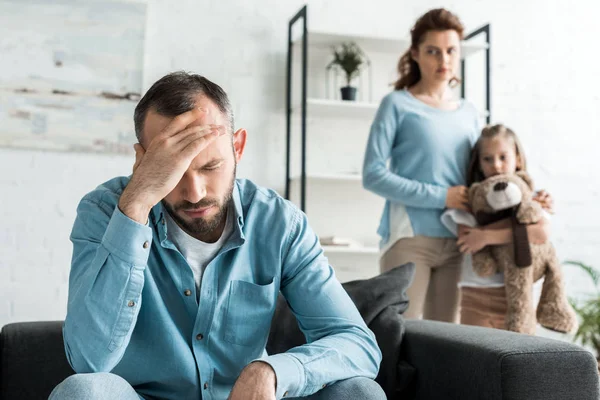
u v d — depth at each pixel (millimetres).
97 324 1142
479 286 2355
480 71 3768
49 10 3236
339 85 3568
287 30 3545
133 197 1153
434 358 1606
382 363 1725
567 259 3801
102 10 3289
